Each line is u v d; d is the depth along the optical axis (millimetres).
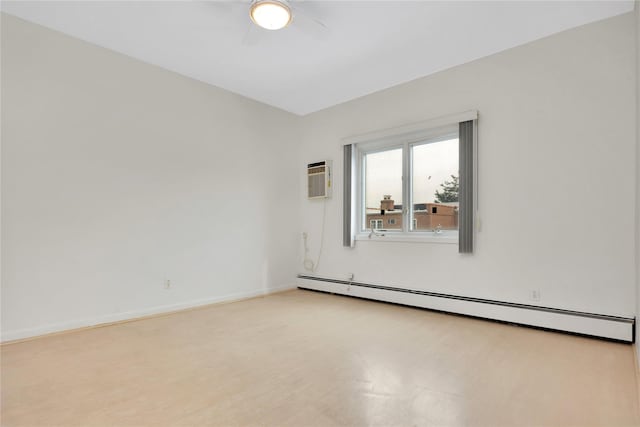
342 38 3238
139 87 3658
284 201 5207
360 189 4766
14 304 2848
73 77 3207
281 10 2480
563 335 2945
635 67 2744
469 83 3666
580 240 2969
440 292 3826
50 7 2770
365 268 4562
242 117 4668
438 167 4027
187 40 3291
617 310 2785
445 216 3951
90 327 3230
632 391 1935
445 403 1808
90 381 2088
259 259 4812
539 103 3209
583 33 2998
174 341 2836
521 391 1939
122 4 2734
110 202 3418
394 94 4324
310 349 2629
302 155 5449
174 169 3932
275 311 3877
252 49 3459
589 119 2953
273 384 2039
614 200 2824
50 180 3055
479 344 2734
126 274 3508
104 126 3396
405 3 2713
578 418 1664
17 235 2879
